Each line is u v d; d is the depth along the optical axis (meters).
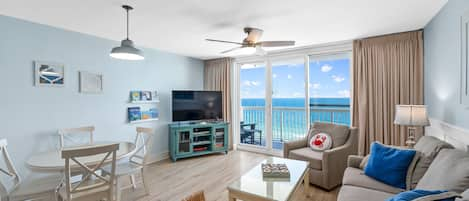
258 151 4.79
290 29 2.98
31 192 1.94
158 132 4.27
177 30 3.01
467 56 1.81
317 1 2.14
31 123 2.71
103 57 3.41
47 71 2.83
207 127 4.56
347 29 3.00
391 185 1.89
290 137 5.12
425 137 2.16
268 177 2.13
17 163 2.60
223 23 2.73
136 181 3.16
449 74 2.19
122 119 3.67
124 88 3.70
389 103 3.27
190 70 4.94
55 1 2.12
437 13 2.46
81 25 2.82
